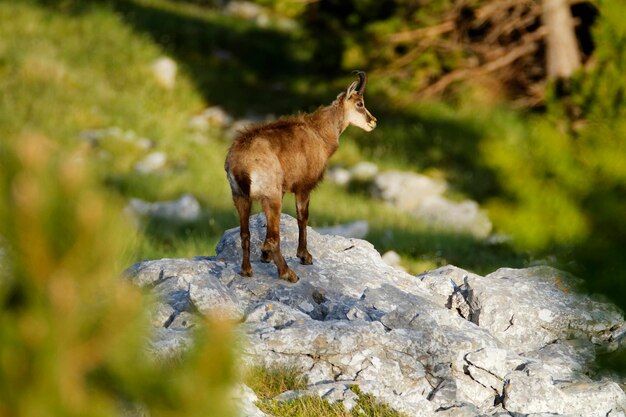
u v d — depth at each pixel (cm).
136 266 3262
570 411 2730
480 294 3284
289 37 12344
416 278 3609
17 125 8094
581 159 1625
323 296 3206
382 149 8781
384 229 6500
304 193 3256
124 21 11444
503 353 2833
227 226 6269
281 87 10744
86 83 9506
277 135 3088
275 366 2669
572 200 1611
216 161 8262
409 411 2539
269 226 3059
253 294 3117
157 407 1095
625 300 1684
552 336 3228
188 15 12631
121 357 1073
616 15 2019
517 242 1653
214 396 1107
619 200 1598
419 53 9112
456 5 8900
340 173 8112
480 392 2781
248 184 2977
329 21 9306
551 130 1669
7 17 10362
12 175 984
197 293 2833
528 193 1622
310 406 2464
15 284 1023
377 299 3167
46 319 1006
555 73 8394
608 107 1814
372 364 2705
